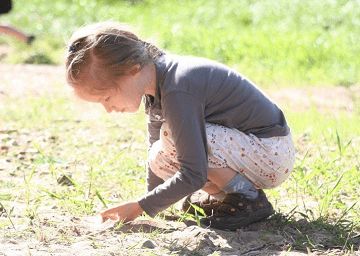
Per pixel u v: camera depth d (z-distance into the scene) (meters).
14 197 6.38
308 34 19.81
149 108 5.46
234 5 24.94
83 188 6.64
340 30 20.94
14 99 12.34
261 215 5.61
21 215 5.82
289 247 5.29
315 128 9.60
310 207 6.22
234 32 20.31
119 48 5.11
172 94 5.17
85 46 5.12
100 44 5.10
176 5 25.47
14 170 7.38
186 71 5.24
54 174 7.02
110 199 6.40
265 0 25.28
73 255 4.96
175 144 5.24
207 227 5.59
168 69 5.23
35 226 5.55
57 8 24.56
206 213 5.79
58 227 5.50
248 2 25.66
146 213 5.34
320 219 5.78
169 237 5.35
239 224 5.57
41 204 6.20
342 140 8.83
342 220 5.69
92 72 5.12
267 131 5.55
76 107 11.55
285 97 13.65
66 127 9.96
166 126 5.42
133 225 5.55
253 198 5.57
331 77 15.82
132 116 10.64
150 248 5.15
